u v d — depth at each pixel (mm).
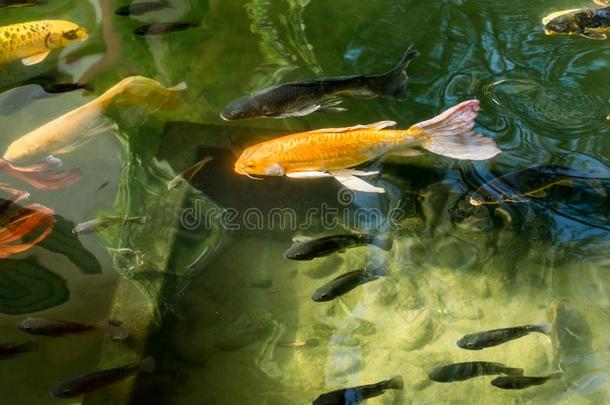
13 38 3219
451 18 3457
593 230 2906
